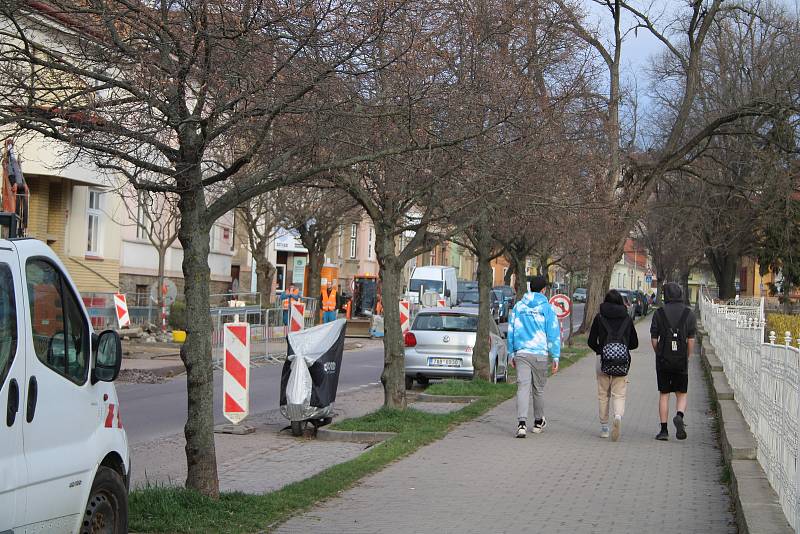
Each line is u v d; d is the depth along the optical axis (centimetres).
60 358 571
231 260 4784
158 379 2183
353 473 1038
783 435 773
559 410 1680
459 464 1119
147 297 3544
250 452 1275
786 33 3803
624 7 3194
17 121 743
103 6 768
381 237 1488
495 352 2158
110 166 802
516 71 1481
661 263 7450
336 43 830
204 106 866
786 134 3048
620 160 2753
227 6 795
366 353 3341
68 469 559
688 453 1210
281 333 3403
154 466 1170
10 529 494
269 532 782
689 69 3269
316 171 836
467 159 1205
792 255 3934
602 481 1018
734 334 1616
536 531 795
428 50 1086
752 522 699
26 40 775
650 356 3266
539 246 3216
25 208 952
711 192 4059
